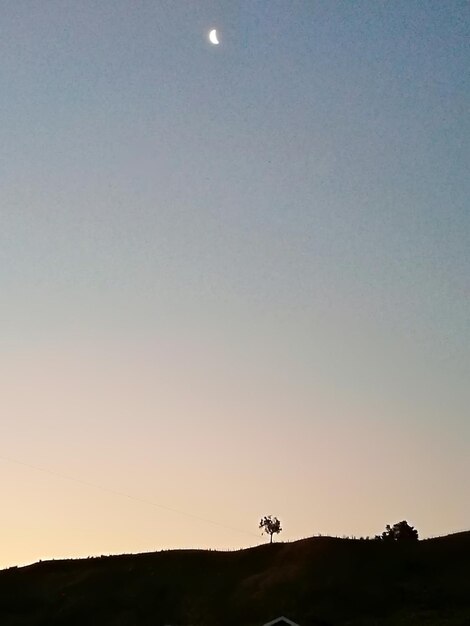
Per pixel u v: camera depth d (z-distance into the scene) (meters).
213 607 88.19
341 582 85.12
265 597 85.94
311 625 76.81
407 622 73.25
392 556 91.25
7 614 94.00
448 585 83.44
